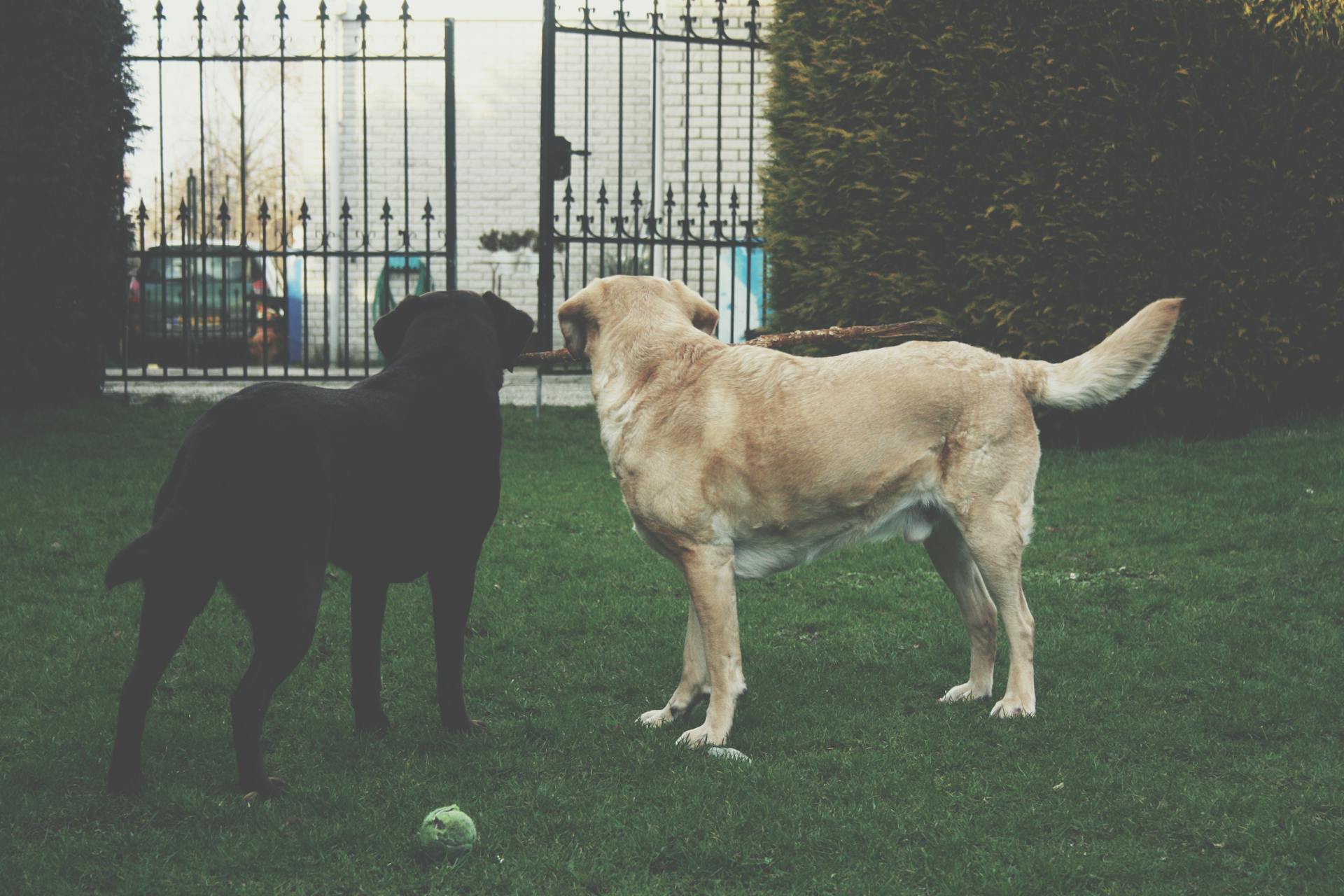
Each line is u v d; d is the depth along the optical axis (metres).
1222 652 4.57
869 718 4.03
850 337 4.67
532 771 3.55
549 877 2.88
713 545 3.87
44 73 9.35
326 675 4.44
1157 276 8.13
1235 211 8.02
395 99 20.39
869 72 8.80
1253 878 2.84
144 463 8.16
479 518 3.84
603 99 20.16
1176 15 7.96
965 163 8.61
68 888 2.74
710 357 3.99
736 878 2.89
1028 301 8.43
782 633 5.13
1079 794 3.33
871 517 3.96
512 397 12.29
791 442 3.84
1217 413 8.51
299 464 3.17
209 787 3.37
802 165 9.46
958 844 3.02
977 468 3.92
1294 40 7.88
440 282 20.25
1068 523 6.65
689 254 14.12
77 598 5.25
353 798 3.28
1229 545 5.98
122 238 10.55
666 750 3.71
